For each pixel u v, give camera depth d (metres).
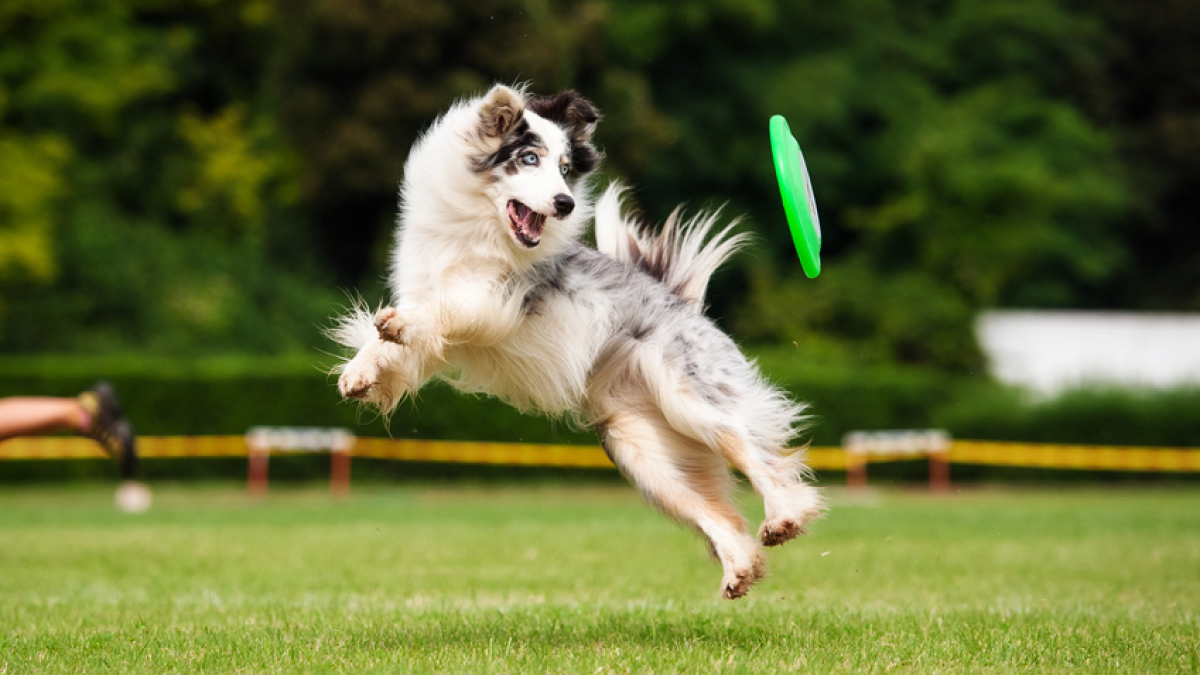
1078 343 26.09
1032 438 22.34
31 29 27.27
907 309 25.69
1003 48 31.75
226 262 26.61
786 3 29.84
